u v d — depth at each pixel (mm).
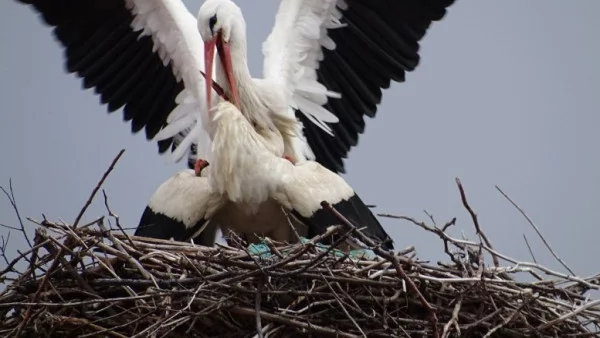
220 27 14766
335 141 16438
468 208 13430
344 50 16312
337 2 16125
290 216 14641
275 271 12938
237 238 13742
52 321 12992
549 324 13047
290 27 15812
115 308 13211
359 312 12953
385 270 13102
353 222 14461
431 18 16484
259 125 14922
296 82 15797
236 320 13219
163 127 16109
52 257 13078
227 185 14414
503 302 13164
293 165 14656
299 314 13156
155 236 14523
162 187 14750
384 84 16578
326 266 12984
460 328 13039
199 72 15352
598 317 13242
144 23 15781
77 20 16047
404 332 12898
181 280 12906
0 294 13109
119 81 16188
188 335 13242
